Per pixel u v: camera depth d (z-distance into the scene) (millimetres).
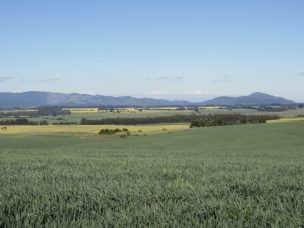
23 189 10055
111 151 40938
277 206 8172
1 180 12414
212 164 19531
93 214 7582
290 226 6703
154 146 59750
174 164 19250
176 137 68688
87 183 11289
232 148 53844
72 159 23406
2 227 6770
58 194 9258
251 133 67750
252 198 9258
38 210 7590
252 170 16203
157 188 10234
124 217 7125
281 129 69812
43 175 13719
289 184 11352
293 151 41875
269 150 46188
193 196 9320
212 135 68312
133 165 18734
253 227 6848
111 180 11891
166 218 7137
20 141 76375
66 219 7215
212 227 6746
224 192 10039
